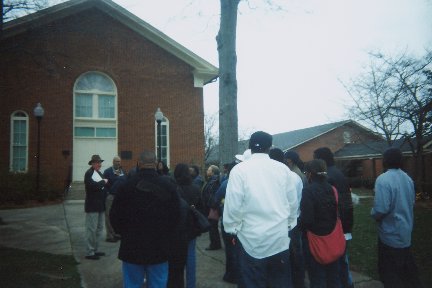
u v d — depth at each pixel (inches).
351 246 310.7
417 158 807.1
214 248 315.3
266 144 147.8
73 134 755.4
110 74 788.0
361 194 922.1
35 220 449.4
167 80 826.8
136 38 814.5
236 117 353.7
